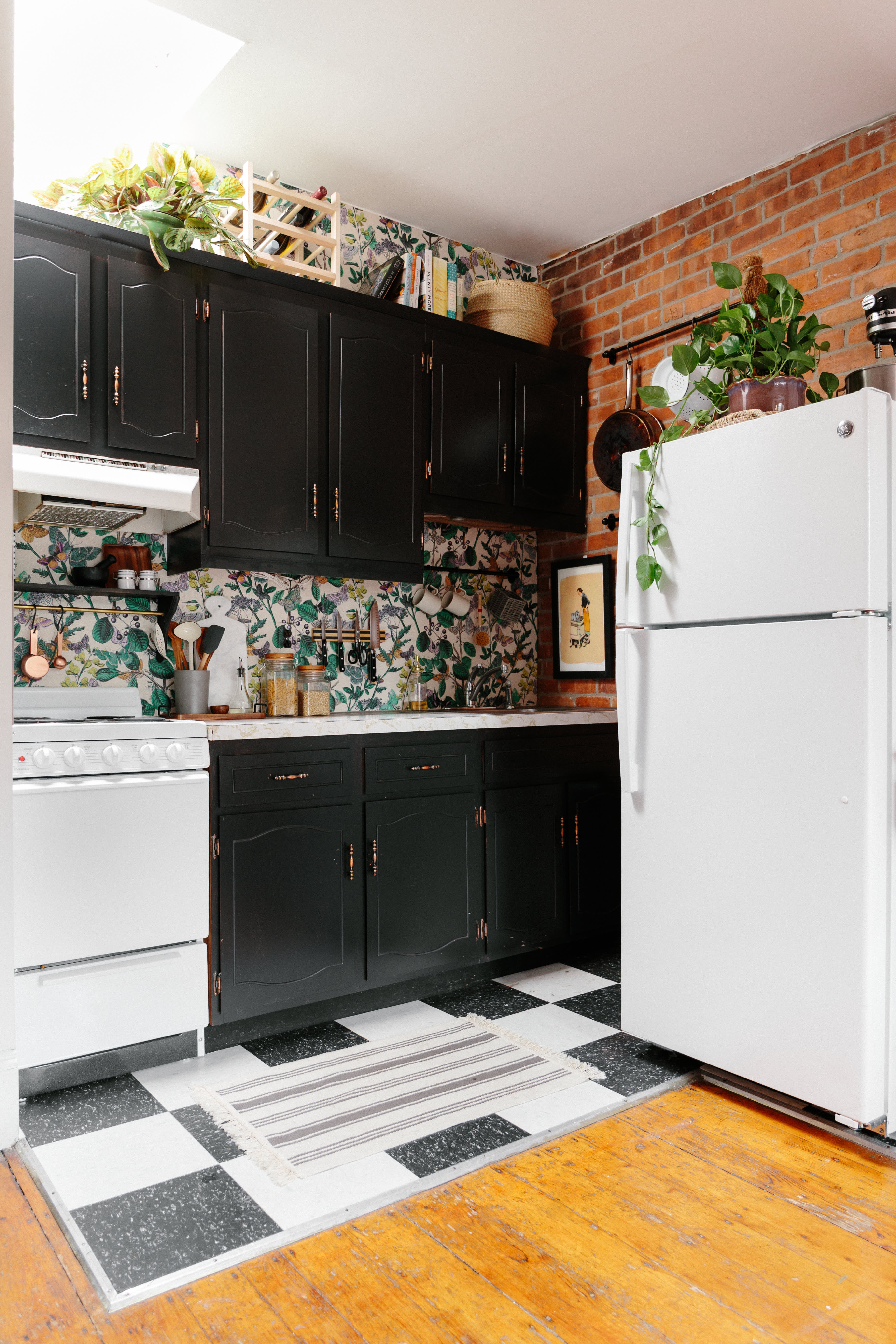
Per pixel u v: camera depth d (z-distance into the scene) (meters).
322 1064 2.35
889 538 1.89
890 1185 1.76
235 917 2.46
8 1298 1.45
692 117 2.84
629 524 2.37
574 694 3.81
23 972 2.15
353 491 3.02
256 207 3.12
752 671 2.07
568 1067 2.31
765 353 2.28
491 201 3.39
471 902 2.96
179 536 2.85
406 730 2.80
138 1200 1.71
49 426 2.40
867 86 2.68
